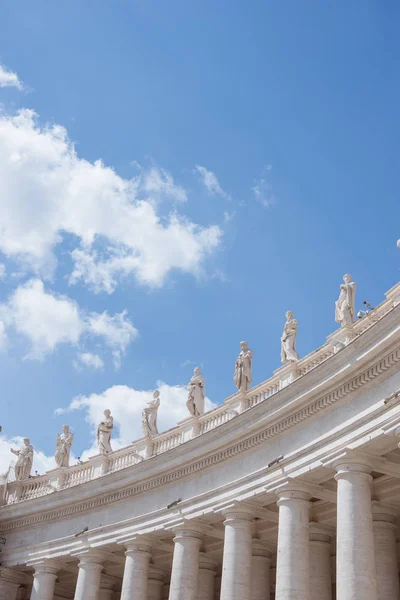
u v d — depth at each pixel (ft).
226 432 107.34
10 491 167.84
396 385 79.56
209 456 111.14
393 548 92.02
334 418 88.74
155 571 141.38
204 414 123.65
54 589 157.99
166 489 121.19
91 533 134.62
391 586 88.99
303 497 93.25
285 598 87.40
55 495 145.07
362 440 82.33
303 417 93.40
